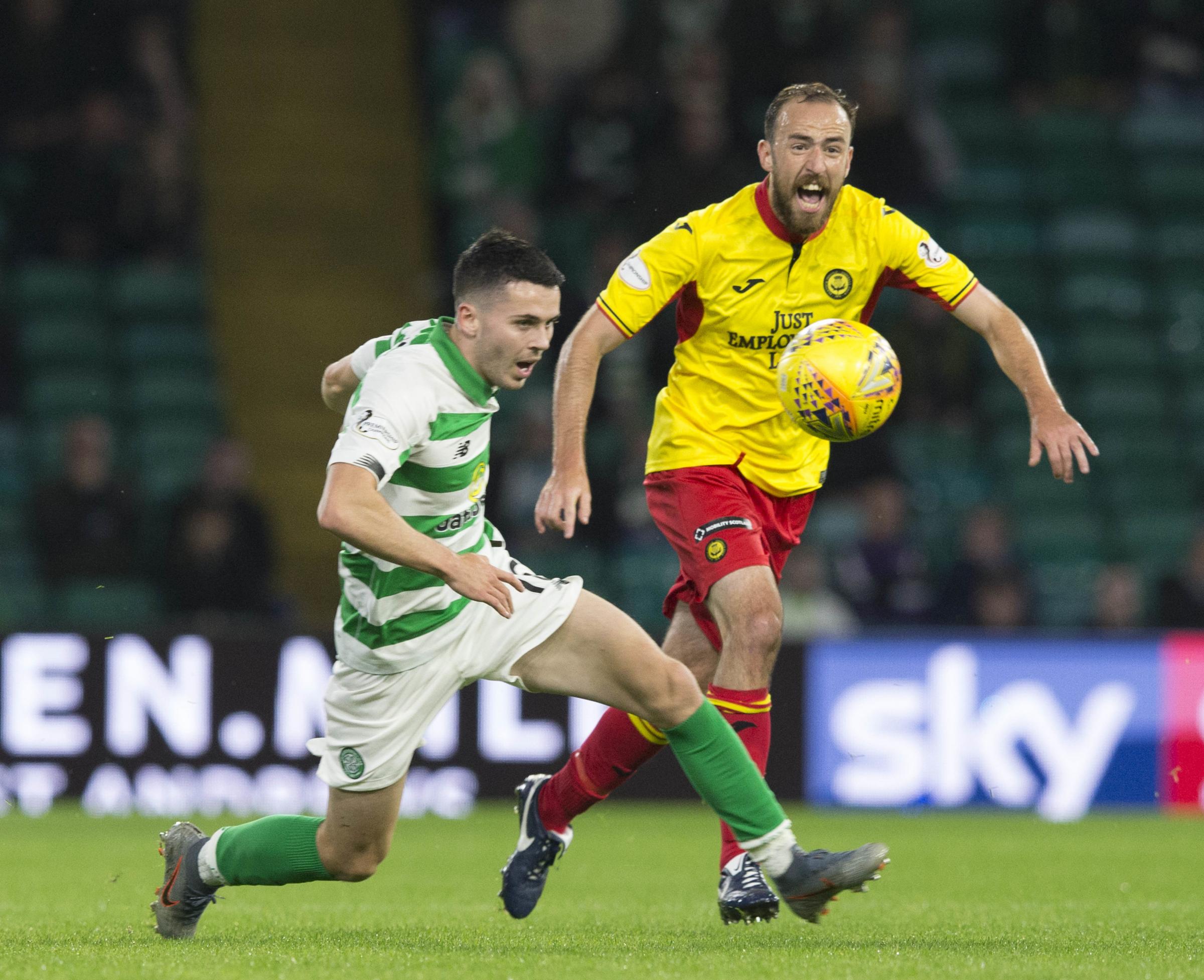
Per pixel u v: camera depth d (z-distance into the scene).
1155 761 33.91
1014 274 54.12
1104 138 57.81
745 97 49.69
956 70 60.03
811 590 36.31
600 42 55.78
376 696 13.33
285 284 52.78
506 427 47.38
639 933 14.70
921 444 47.62
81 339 49.91
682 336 16.59
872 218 16.11
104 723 32.03
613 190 50.50
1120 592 39.12
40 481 46.03
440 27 59.75
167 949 13.00
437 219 54.09
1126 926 15.73
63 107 50.00
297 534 49.09
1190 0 58.16
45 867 22.44
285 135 54.44
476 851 25.61
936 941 14.08
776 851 13.59
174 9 54.09
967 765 33.47
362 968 11.67
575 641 13.56
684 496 16.30
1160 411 51.59
